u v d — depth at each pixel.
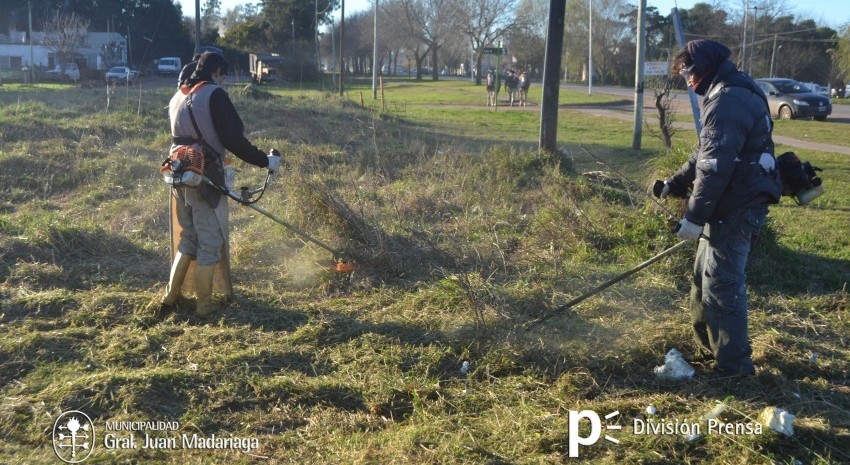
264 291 5.60
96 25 59.28
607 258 6.46
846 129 20.50
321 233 6.55
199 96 4.92
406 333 4.82
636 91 14.97
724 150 3.96
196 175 4.85
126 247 6.47
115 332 4.75
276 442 3.62
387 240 6.50
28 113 13.19
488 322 4.82
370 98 36.06
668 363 4.37
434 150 12.17
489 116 24.77
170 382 4.09
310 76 55.25
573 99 35.94
